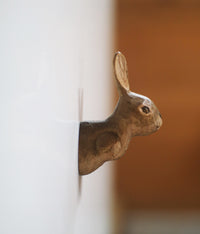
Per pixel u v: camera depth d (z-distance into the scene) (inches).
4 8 9.2
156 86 67.9
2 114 9.2
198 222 68.5
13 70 9.9
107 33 36.8
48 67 12.7
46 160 12.6
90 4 21.1
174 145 68.4
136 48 67.5
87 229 20.2
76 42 16.4
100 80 27.1
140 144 68.7
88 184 20.4
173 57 67.4
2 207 9.3
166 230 66.7
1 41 9.0
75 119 15.9
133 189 69.5
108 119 16.8
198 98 67.5
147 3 66.9
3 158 9.3
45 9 12.6
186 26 66.9
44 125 12.5
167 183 69.1
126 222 63.7
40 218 12.3
